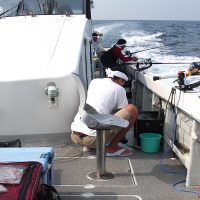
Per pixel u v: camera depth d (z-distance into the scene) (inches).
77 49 174.9
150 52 547.5
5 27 196.9
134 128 179.2
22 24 200.5
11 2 226.4
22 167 102.9
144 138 164.7
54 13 225.0
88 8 228.8
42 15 218.2
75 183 133.9
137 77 248.2
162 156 162.1
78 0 227.3
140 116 182.5
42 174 104.4
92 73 224.2
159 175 141.4
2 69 161.0
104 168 138.0
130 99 275.1
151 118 177.6
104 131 132.6
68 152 164.2
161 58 450.6
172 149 157.2
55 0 224.8
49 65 163.0
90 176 139.3
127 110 151.6
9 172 99.3
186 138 148.3
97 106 154.1
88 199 121.6
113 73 159.9
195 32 1049.5
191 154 129.3
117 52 296.5
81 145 163.8
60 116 161.5
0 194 89.4
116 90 156.0
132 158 159.3
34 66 162.4
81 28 195.3
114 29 1094.4
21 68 161.2
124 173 142.9
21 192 90.0
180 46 647.1
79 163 152.6
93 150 165.8
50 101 156.8
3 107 157.5
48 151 120.2
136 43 672.4
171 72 263.3
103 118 133.3
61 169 146.6
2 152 120.0
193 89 148.3
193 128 128.2
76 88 158.9
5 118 159.3
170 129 164.9
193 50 592.7
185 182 135.1
